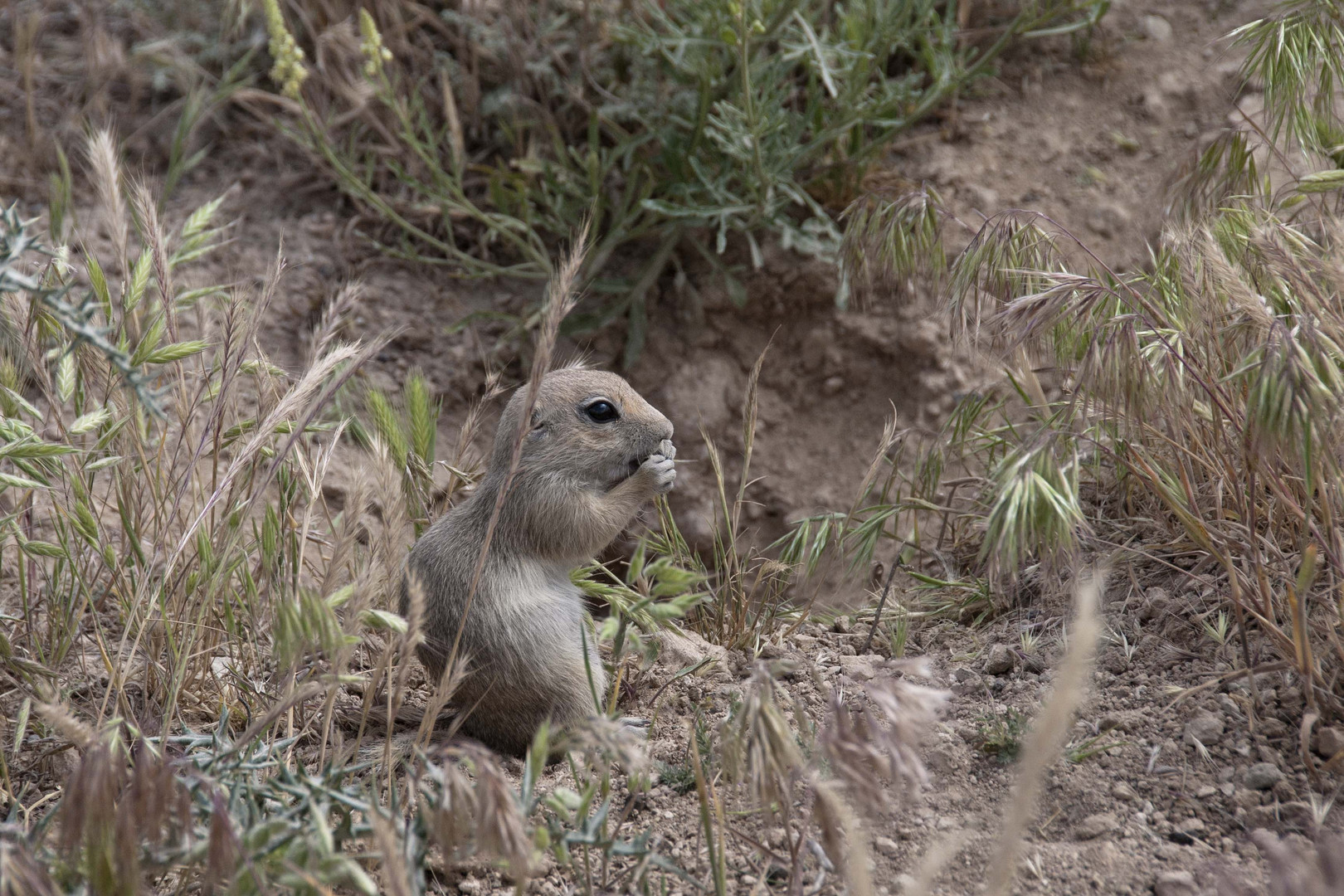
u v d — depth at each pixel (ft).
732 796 22.04
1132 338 20.80
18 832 18.16
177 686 22.12
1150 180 39.50
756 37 37.91
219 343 28.45
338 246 42.34
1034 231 25.73
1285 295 22.67
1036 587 28.25
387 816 17.84
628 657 27.73
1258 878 18.48
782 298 41.09
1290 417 18.47
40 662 24.94
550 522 25.62
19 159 42.39
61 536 24.86
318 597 18.30
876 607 30.83
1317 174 22.74
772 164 38.47
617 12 41.57
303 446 28.55
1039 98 42.68
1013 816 14.20
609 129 41.37
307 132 42.52
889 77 43.65
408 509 28.96
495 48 42.11
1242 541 23.20
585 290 40.50
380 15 43.42
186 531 24.73
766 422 41.47
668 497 41.32
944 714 24.36
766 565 31.32
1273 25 26.05
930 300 39.32
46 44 46.65
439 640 24.98
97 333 17.80
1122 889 18.75
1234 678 22.94
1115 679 24.18
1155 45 43.16
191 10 46.09
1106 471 29.50
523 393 26.71
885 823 20.94
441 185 40.27
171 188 40.98
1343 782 20.24
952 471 36.99
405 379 40.14
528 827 17.19
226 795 18.71
